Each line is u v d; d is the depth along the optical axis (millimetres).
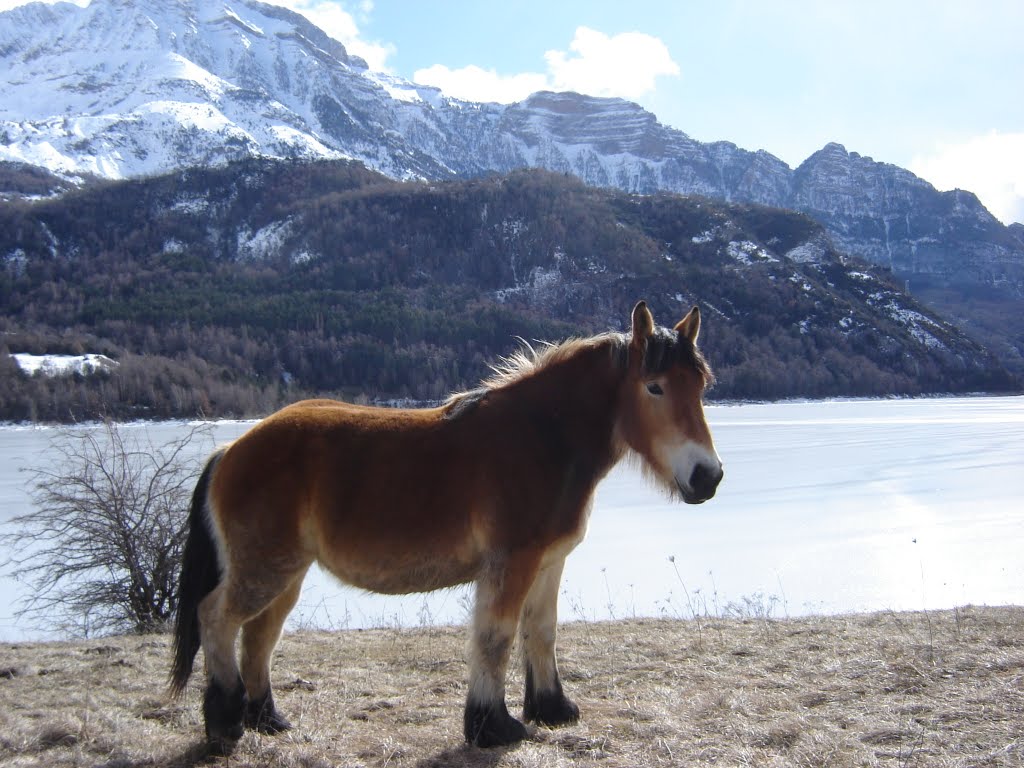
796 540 22062
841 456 40719
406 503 4508
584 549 21375
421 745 4504
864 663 5695
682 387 4664
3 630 13133
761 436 50969
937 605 14766
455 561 4582
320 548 4586
